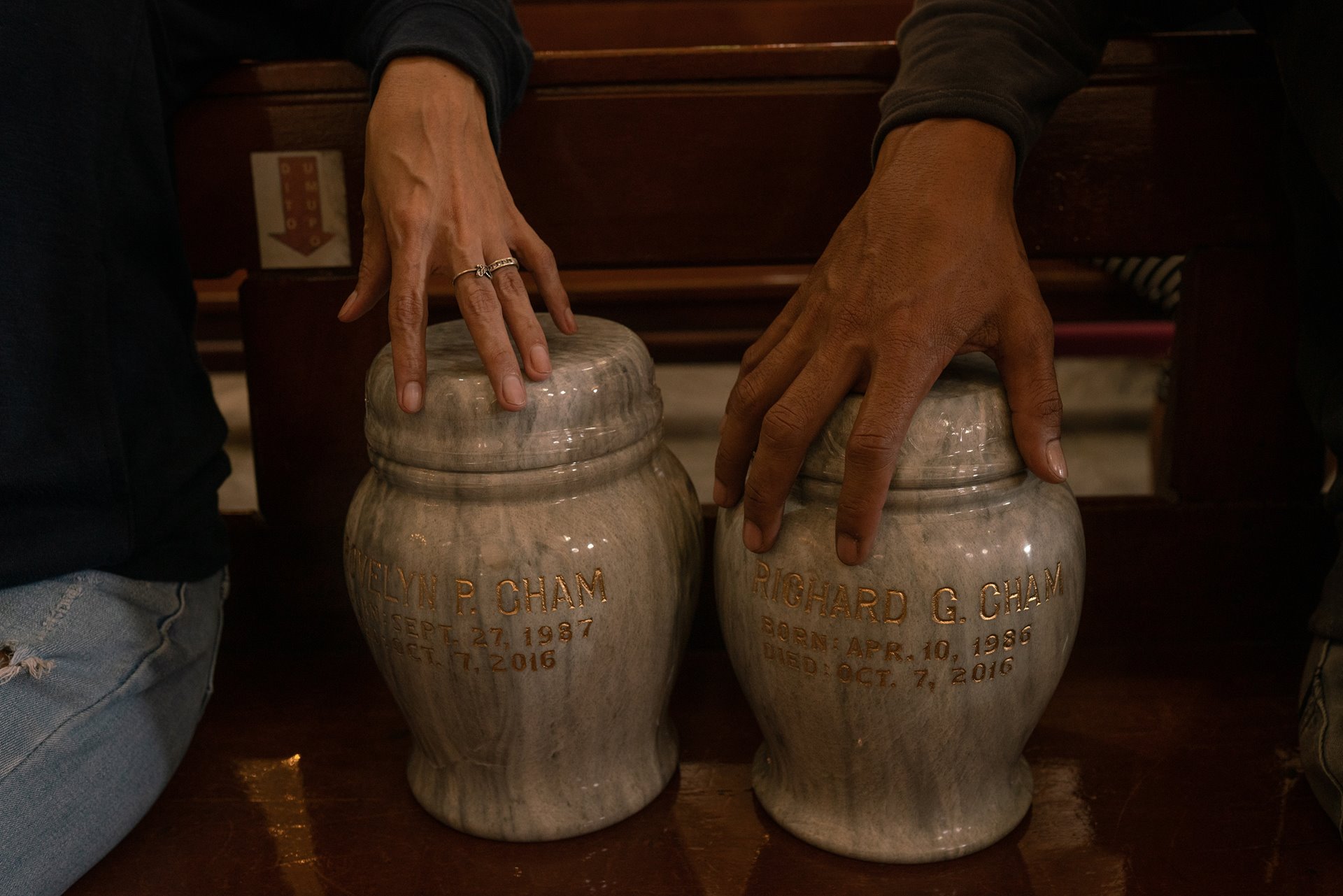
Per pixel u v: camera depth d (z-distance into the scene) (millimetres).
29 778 780
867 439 705
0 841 763
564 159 1021
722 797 937
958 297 726
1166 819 900
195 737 1037
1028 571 758
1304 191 955
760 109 1006
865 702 773
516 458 769
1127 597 1148
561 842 884
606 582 793
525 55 964
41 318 840
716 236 1045
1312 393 973
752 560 793
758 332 1927
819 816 869
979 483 747
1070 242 1039
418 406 766
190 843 896
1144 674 1112
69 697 816
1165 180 1019
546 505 790
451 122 834
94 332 866
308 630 1173
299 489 1126
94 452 855
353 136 1010
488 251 793
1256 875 836
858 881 836
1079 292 1727
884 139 843
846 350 729
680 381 2932
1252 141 1004
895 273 729
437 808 908
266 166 1020
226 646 1179
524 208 1032
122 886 849
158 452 947
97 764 832
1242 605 1152
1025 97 816
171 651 914
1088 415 2686
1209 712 1047
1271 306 1060
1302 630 1162
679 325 1786
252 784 970
